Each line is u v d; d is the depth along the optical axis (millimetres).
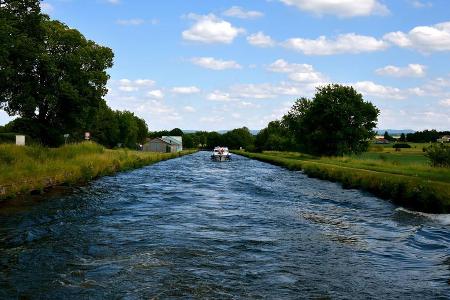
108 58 61312
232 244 13578
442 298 9117
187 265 11219
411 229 16375
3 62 33594
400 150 109500
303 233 15516
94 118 67562
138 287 9531
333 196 26734
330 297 9109
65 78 53719
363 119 74562
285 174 46594
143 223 16750
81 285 9617
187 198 24656
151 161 64938
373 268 11250
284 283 9969
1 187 20750
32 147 35562
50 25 54438
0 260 11414
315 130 80438
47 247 12797
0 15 32906
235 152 176000
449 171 33938
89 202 21734
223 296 9086
